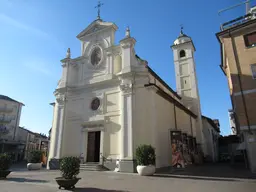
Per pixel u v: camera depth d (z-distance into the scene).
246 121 13.90
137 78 18.08
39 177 13.09
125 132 16.72
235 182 10.73
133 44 19.47
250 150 13.76
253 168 13.66
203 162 28.92
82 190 8.59
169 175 13.81
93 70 21.66
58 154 20.12
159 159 17.06
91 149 19.38
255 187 9.16
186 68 35.06
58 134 20.98
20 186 9.57
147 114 17.25
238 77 14.85
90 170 17.16
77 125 20.72
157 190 8.56
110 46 20.89
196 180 11.50
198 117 32.00
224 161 32.81
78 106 21.36
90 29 23.34
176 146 18.14
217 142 40.09
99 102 19.98
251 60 14.77
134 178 12.43
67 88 22.19
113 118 18.61
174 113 22.59
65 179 8.77
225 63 21.98
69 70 23.19
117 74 19.41
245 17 16.44
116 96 19.11
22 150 46.88
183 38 37.12
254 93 14.06
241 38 15.53
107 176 13.41
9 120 44.56
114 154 17.52
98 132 19.64
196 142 29.42
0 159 12.55
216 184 10.10
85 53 22.91
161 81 24.44
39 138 56.19
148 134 16.73
